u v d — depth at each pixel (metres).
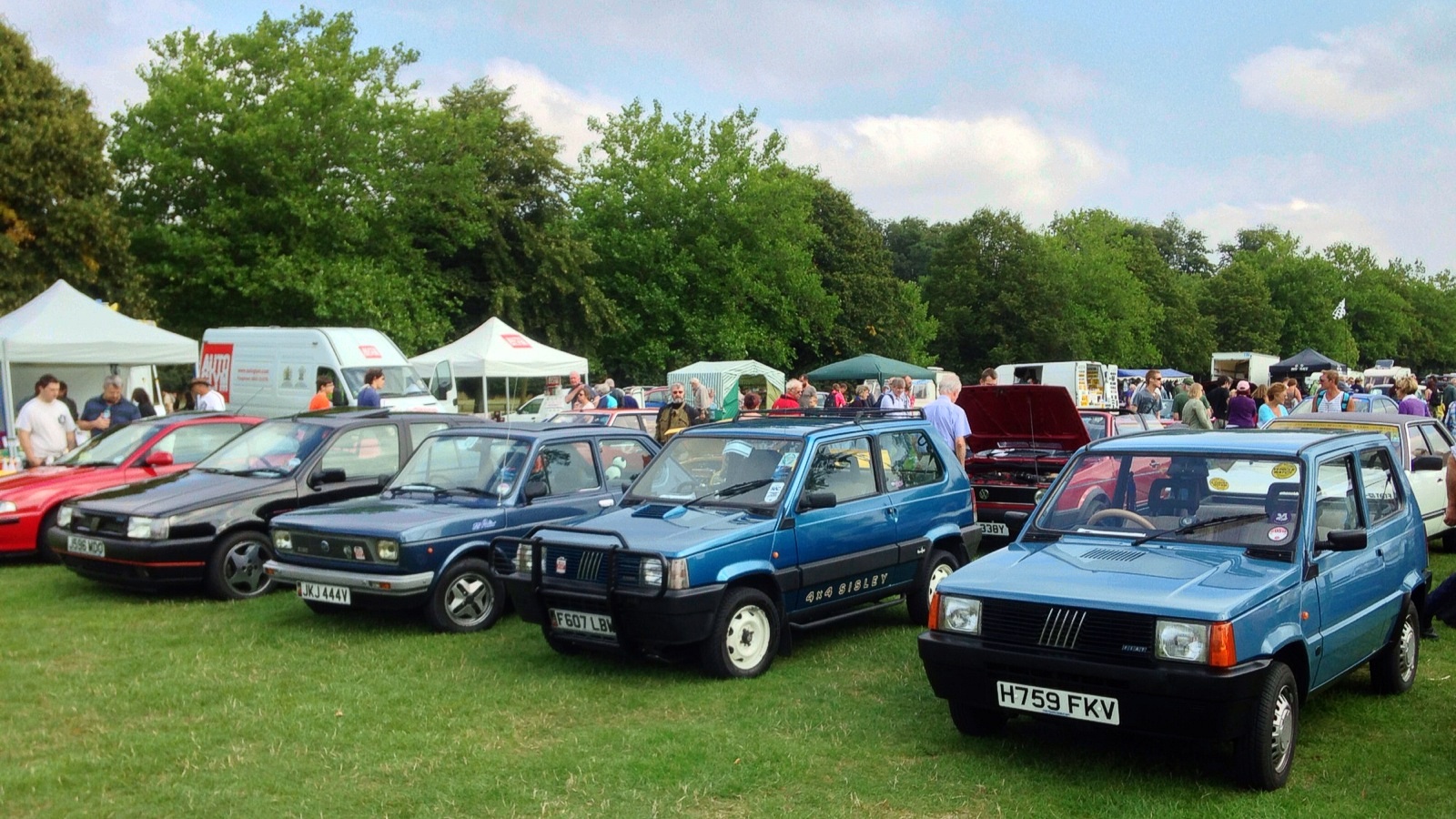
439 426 10.89
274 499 9.73
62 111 25.97
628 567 6.71
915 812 4.77
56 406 13.87
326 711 6.26
